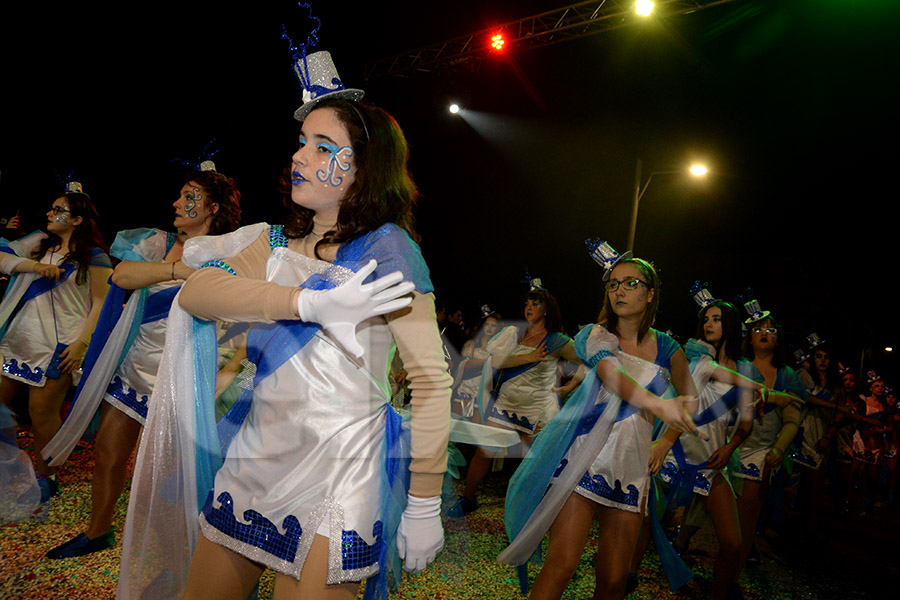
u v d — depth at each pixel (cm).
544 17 1026
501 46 1055
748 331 483
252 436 157
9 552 303
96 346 293
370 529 151
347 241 165
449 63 1113
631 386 265
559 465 272
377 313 144
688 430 259
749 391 381
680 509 550
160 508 168
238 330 197
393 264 156
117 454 311
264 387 157
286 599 146
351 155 165
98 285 392
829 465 827
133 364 312
